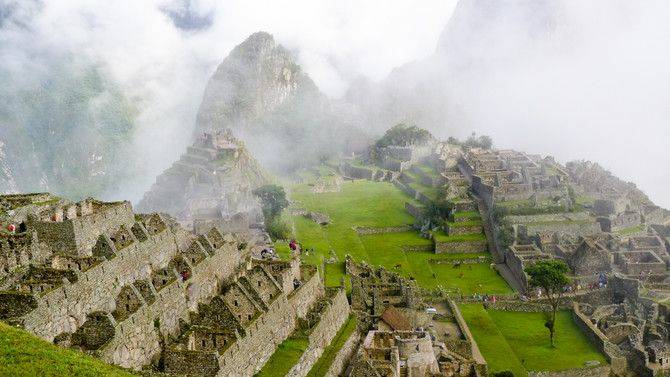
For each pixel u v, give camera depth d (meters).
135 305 86.44
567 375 144.75
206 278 107.00
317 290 129.88
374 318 134.88
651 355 150.38
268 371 97.69
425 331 132.62
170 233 108.38
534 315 177.38
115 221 100.00
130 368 78.56
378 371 106.69
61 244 89.44
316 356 111.88
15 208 93.56
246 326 96.06
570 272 192.88
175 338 92.19
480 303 179.88
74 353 71.56
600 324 165.38
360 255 199.12
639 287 176.38
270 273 116.12
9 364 64.12
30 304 73.94
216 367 84.38
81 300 81.31
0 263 80.31
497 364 142.00
